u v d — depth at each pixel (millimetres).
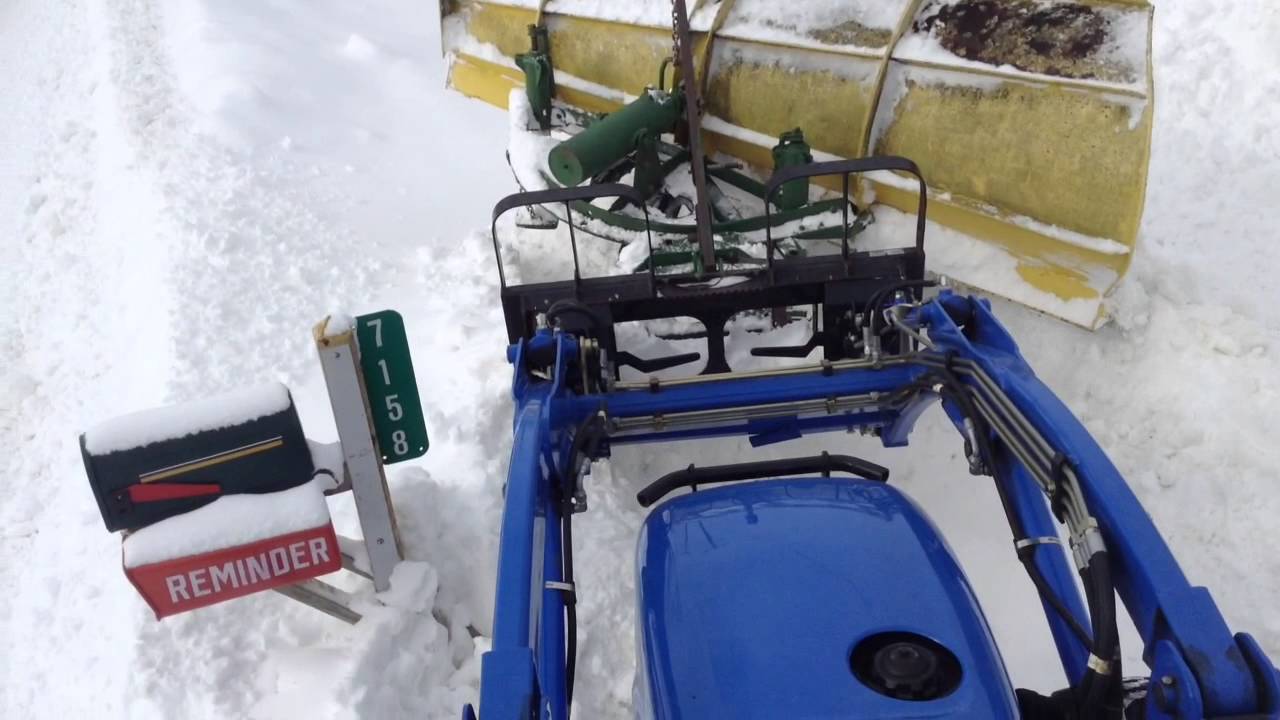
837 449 4438
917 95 4531
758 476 3189
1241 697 1906
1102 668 2080
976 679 2098
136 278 6074
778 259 4047
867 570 2387
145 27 10781
